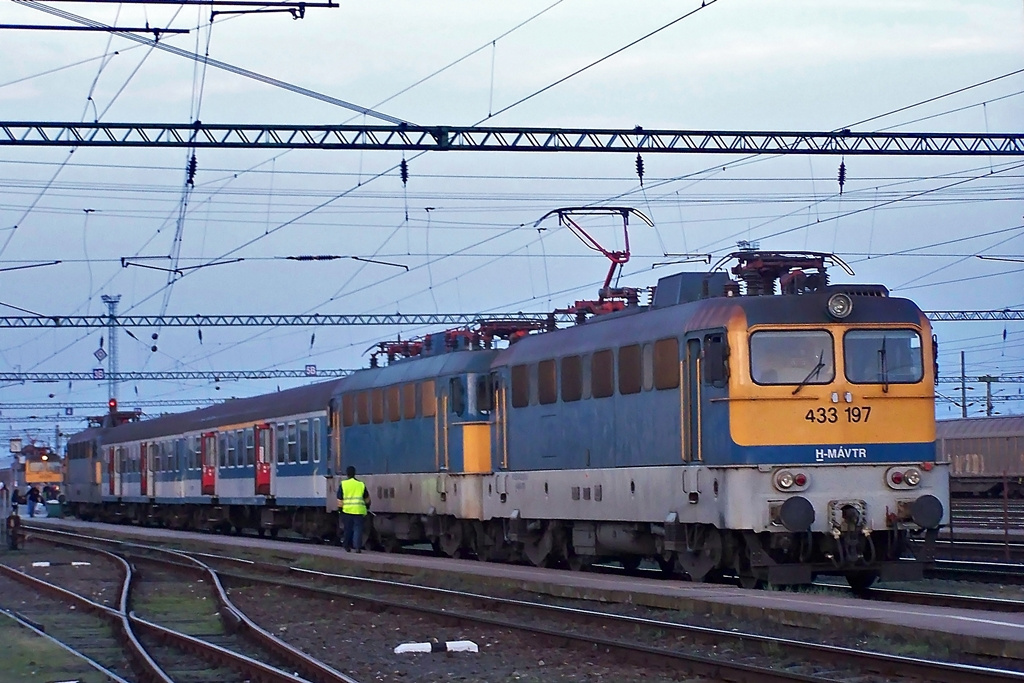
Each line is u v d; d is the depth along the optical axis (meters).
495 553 32.66
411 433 36.41
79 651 20.05
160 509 64.75
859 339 22.94
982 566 28.06
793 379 22.61
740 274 24.41
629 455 25.81
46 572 37.19
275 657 18.78
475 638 20.11
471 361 33.47
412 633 21.19
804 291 23.62
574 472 27.97
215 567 37.34
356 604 25.33
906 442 22.89
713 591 22.11
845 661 15.35
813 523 22.30
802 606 19.14
